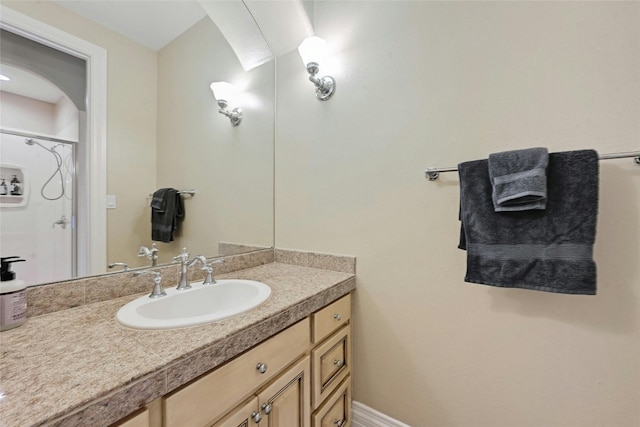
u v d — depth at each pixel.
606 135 0.81
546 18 0.89
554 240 0.79
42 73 0.83
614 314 0.81
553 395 0.89
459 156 1.04
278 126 1.55
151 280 1.03
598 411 0.83
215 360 0.63
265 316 0.77
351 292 1.29
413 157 1.13
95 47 0.94
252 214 1.53
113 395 0.46
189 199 1.23
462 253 1.04
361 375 1.28
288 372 0.86
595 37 0.82
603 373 0.83
